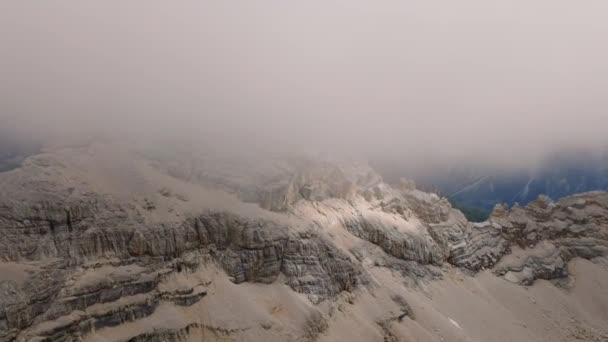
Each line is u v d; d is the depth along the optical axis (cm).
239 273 5112
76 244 4053
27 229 3825
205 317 4403
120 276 4066
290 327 4797
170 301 4316
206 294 4616
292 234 5744
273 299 5100
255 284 5216
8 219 3762
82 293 3756
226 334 4359
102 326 3756
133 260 4344
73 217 4138
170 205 5034
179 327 4128
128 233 4409
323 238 6153
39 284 3547
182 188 5506
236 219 5375
